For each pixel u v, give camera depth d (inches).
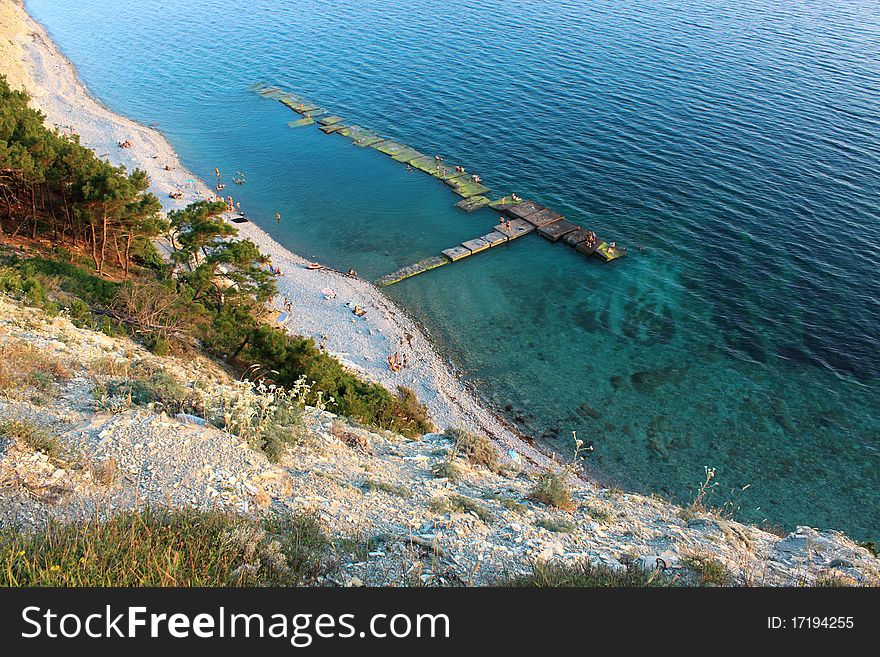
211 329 1373.0
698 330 2022.6
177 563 414.9
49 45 4680.1
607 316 2101.4
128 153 3070.9
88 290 1305.4
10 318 918.4
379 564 487.8
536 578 490.6
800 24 4931.1
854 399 1736.0
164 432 613.3
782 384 1795.0
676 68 4124.0
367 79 4227.4
